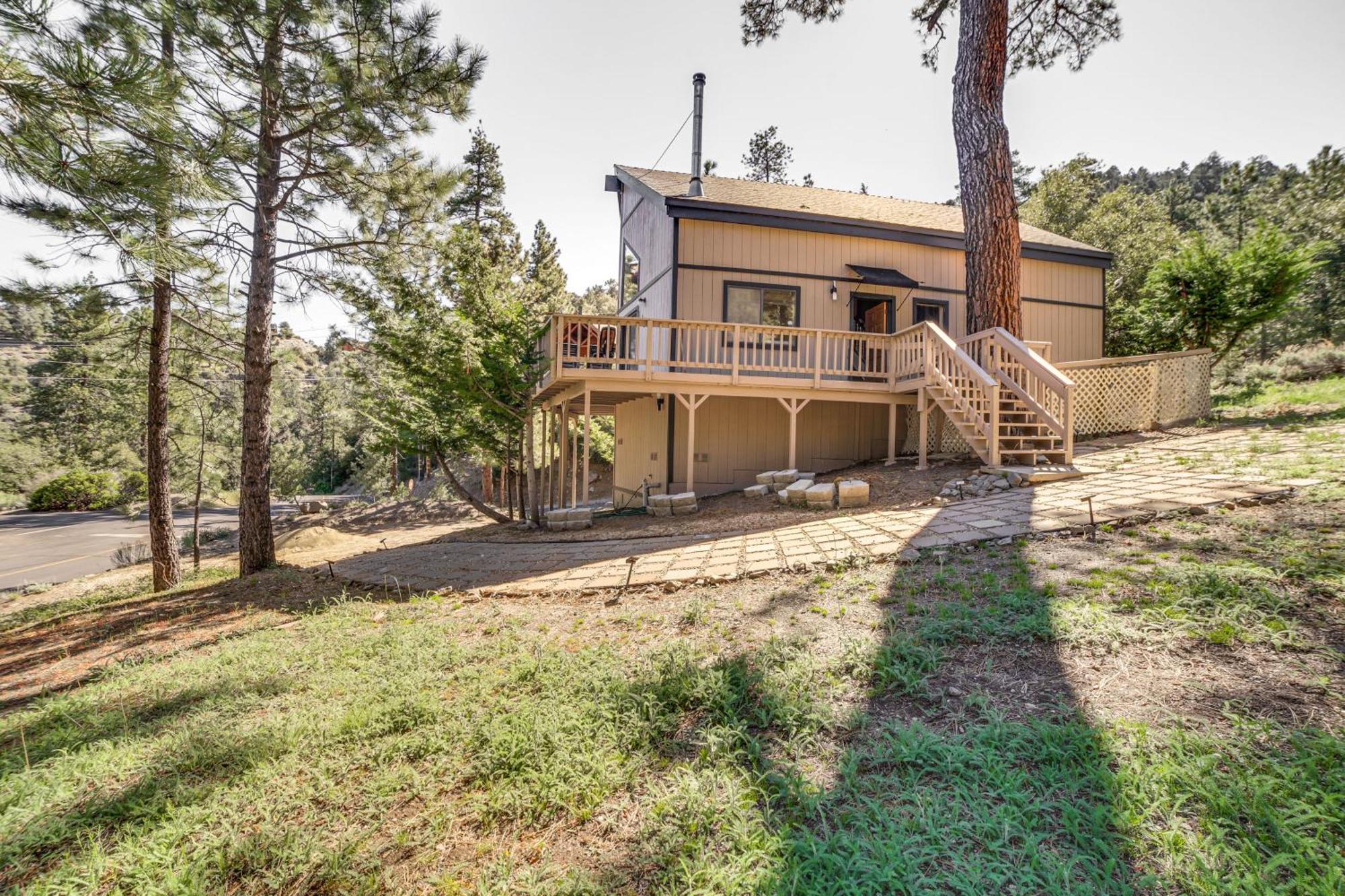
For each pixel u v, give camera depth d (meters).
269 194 8.82
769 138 36.72
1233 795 1.83
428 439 15.31
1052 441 8.59
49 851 2.40
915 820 1.91
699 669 3.20
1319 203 21.98
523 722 2.89
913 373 10.52
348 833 2.26
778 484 10.53
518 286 24.62
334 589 7.27
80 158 3.37
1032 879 1.62
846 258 12.71
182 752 3.00
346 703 3.44
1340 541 3.75
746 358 11.84
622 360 10.36
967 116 10.02
